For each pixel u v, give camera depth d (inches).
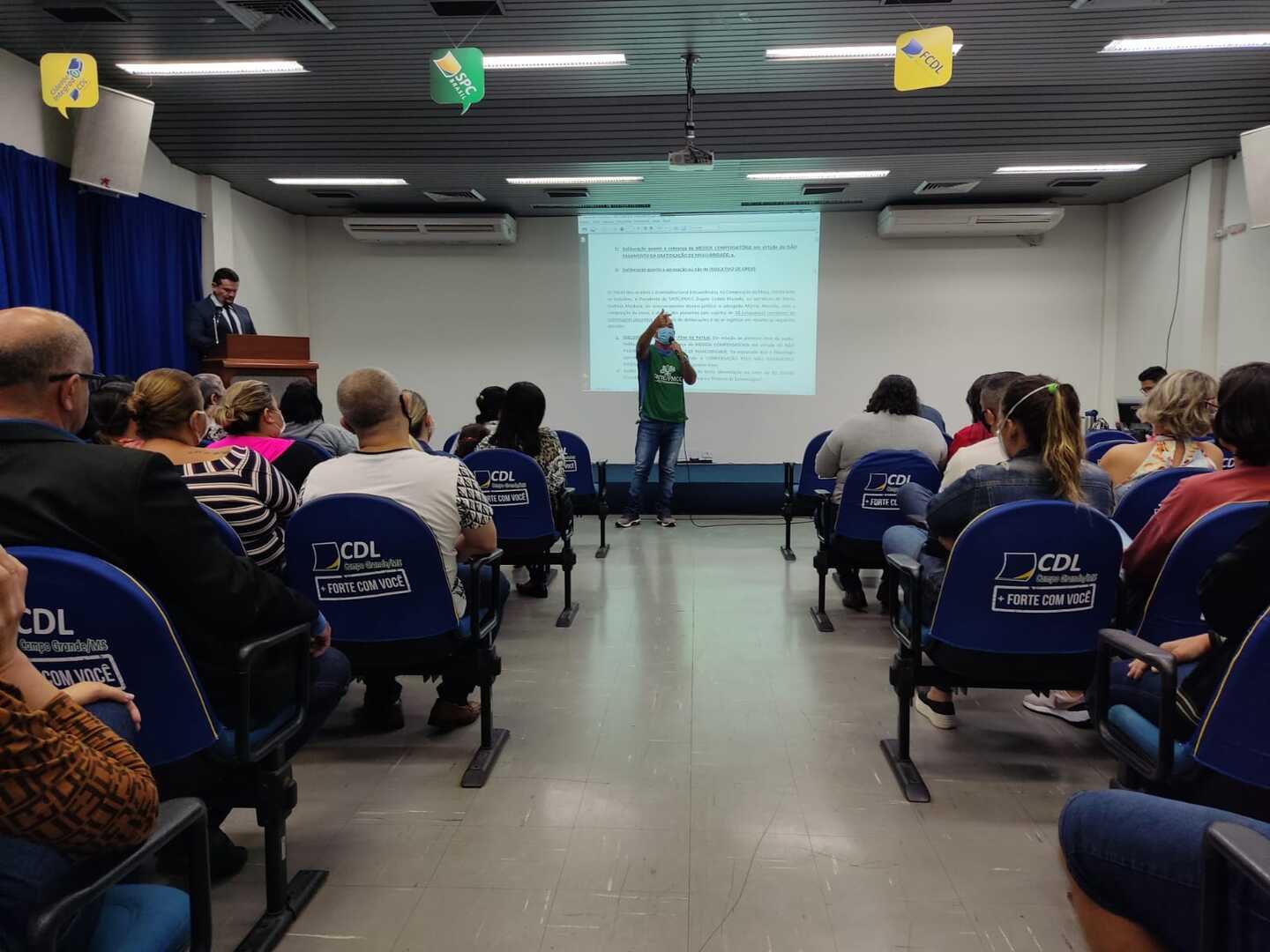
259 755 55.7
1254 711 44.9
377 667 82.5
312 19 151.8
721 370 300.8
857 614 148.0
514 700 108.5
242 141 219.1
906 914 63.1
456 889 66.6
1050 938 60.1
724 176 245.6
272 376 207.2
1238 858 28.5
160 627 45.2
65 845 30.2
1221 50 166.4
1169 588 64.3
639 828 76.1
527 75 180.9
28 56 170.2
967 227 276.2
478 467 129.1
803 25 155.9
